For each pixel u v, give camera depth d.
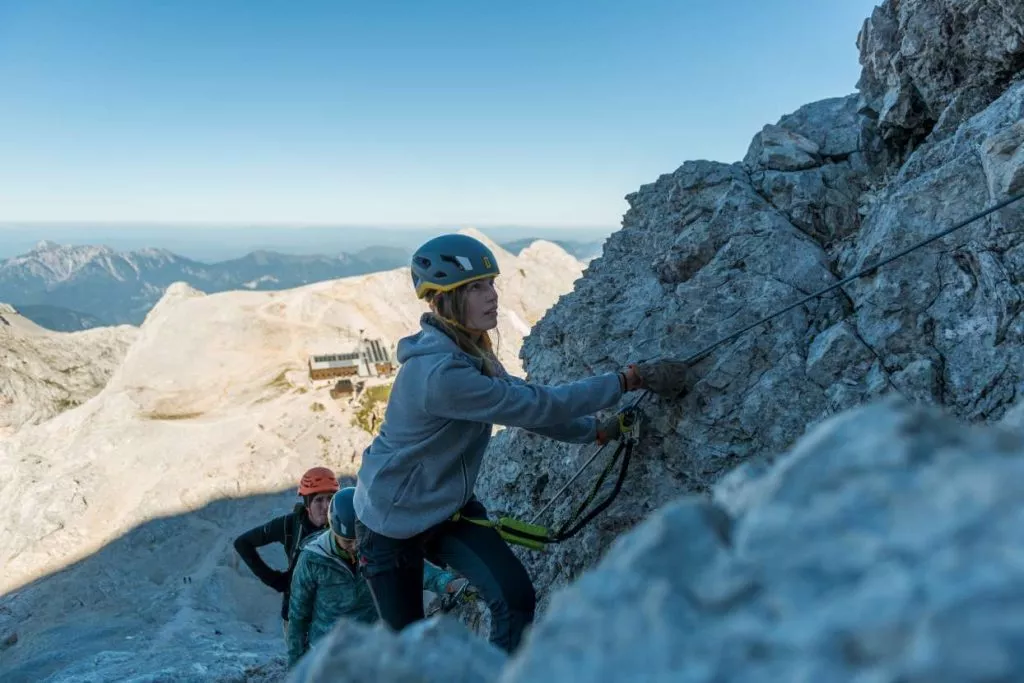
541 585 5.66
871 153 6.21
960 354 4.30
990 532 0.79
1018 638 0.67
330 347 68.62
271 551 43.44
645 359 5.29
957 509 0.83
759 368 4.85
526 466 6.25
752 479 1.28
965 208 4.61
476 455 3.65
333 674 1.28
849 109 6.59
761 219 5.54
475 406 3.39
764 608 0.86
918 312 4.54
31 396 75.12
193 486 49.59
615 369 5.46
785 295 5.03
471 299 3.50
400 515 3.51
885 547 0.84
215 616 35.66
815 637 0.78
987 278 4.30
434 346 3.46
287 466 52.59
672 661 0.85
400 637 1.36
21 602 39.72
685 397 4.96
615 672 0.88
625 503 5.12
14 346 79.06
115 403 59.41
